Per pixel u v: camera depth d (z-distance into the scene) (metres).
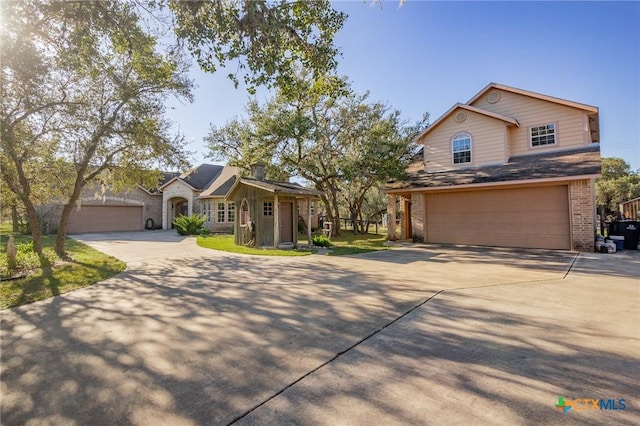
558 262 8.12
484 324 3.75
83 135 8.92
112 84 8.65
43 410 2.16
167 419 2.05
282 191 11.15
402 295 5.09
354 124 16.58
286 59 6.56
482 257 9.22
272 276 6.68
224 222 22.25
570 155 11.32
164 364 2.82
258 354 3.01
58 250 9.73
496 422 1.98
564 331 3.50
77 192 9.88
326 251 10.92
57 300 4.98
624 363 2.76
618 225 10.91
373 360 2.86
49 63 6.54
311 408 2.15
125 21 6.01
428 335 3.43
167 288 5.71
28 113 7.39
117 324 3.87
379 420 2.01
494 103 13.66
